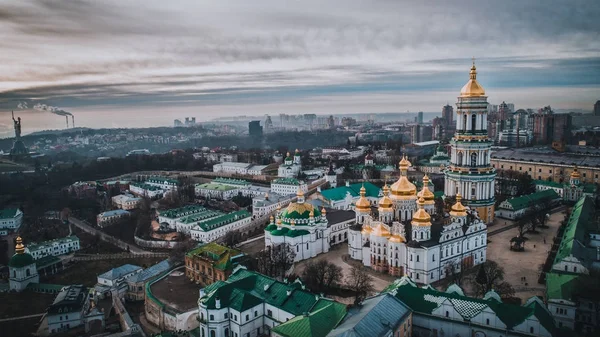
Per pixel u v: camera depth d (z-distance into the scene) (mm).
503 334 152375
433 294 169750
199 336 187750
